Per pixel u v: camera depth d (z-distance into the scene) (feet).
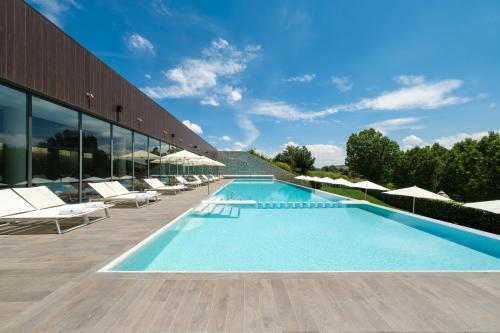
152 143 48.57
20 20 19.35
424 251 16.78
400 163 145.28
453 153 125.70
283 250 16.35
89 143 28.94
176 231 19.84
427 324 6.66
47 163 22.61
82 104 26.71
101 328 6.32
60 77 23.52
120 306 7.30
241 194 53.88
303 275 9.41
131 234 15.51
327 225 23.99
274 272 9.62
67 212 16.48
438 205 31.63
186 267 13.37
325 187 74.90
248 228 22.07
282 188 69.31
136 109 40.22
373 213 30.32
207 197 37.09
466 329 6.48
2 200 15.96
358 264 14.32
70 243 13.62
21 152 19.86
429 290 8.45
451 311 7.27
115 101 33.65
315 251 16.37
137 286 8.50
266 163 126.62
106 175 32.45
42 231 16.34
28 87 19.97
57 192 23.81
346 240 19.04
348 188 79.30
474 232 18.16
